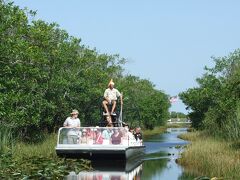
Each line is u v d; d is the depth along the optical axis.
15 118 24.28
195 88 61.53
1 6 24.05
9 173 13.88
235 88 34.50
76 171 15.98
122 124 20.94
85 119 43.75
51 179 13.67
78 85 37.97
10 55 24.09
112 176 15.47
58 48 34.09
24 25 28.22
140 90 80.56
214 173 15.88
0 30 23.39
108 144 18.38
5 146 18.53
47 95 32.47
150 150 31.27
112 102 20.78
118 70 55.09
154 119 87.50
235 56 51.62
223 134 29.97
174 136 62.19
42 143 26.19
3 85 24.16
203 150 21.16
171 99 71.19
